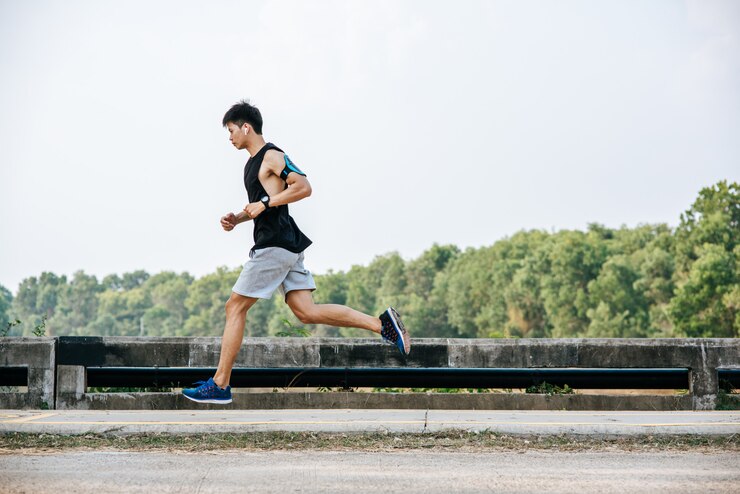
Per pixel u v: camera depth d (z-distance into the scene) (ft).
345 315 19.81
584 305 357.61
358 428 19.89
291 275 19.89
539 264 388.16
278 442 18.69
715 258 278.46
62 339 26.37
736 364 25.98
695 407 25.96
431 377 26.78
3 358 26.30
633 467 15.93
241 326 19.69
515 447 18.30
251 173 19.75
